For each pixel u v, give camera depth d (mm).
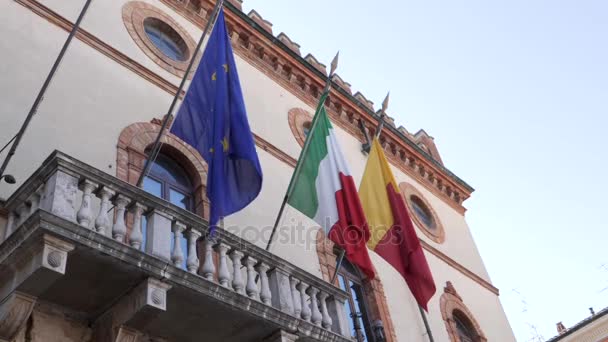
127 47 13984
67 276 8297
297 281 10828
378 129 15734
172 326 9359
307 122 18062
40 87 11430
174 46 15625
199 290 8828
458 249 21125
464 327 18562
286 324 9766
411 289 13508
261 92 17156
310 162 13133
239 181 10570
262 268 10328
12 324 7793
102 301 8836
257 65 17766
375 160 15023
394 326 15336
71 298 8688
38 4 12664
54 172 8352
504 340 19484
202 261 9977
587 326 27219
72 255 7996
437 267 19172
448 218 22047
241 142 10773
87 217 8219
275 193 14789
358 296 15453
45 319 8555
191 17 16453
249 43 17828
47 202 8109
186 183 12836
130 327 8578
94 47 13172
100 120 11984
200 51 15750
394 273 16875
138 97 13195
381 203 14305
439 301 17891
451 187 23312
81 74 12414
